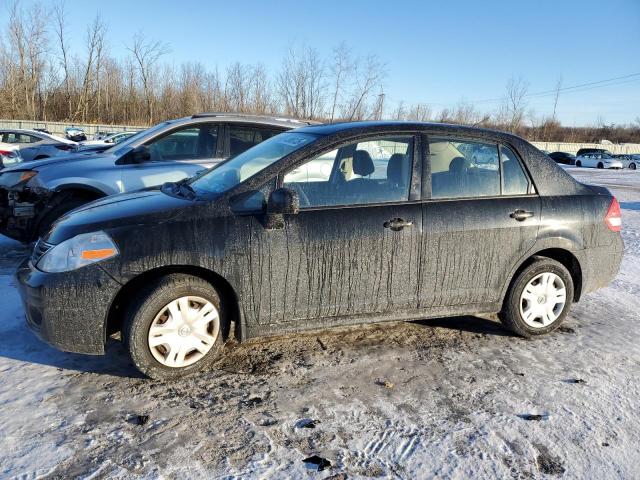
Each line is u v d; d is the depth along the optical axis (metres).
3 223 5.74
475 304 3.88
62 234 3.23
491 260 3.81
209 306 3.27
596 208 4.16
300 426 2.84
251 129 6.37
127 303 3.21
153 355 3.16
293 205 3.13
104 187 5.68
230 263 3.20
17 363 3.41
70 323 3.05
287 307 3.38
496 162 3.92
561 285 4.11
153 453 2.58
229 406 3.01
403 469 2.53
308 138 3.69
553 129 67.25
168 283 3.13
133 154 5.81
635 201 15.10
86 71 50.75
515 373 3.54
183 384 3.24
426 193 3.68
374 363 3.61
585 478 2.52
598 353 3.89
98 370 3.37
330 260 3.39
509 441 2.78
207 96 45.41
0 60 47.28
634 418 3.03
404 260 3.57
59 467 2.45
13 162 14.80
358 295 3.52
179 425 2.81
